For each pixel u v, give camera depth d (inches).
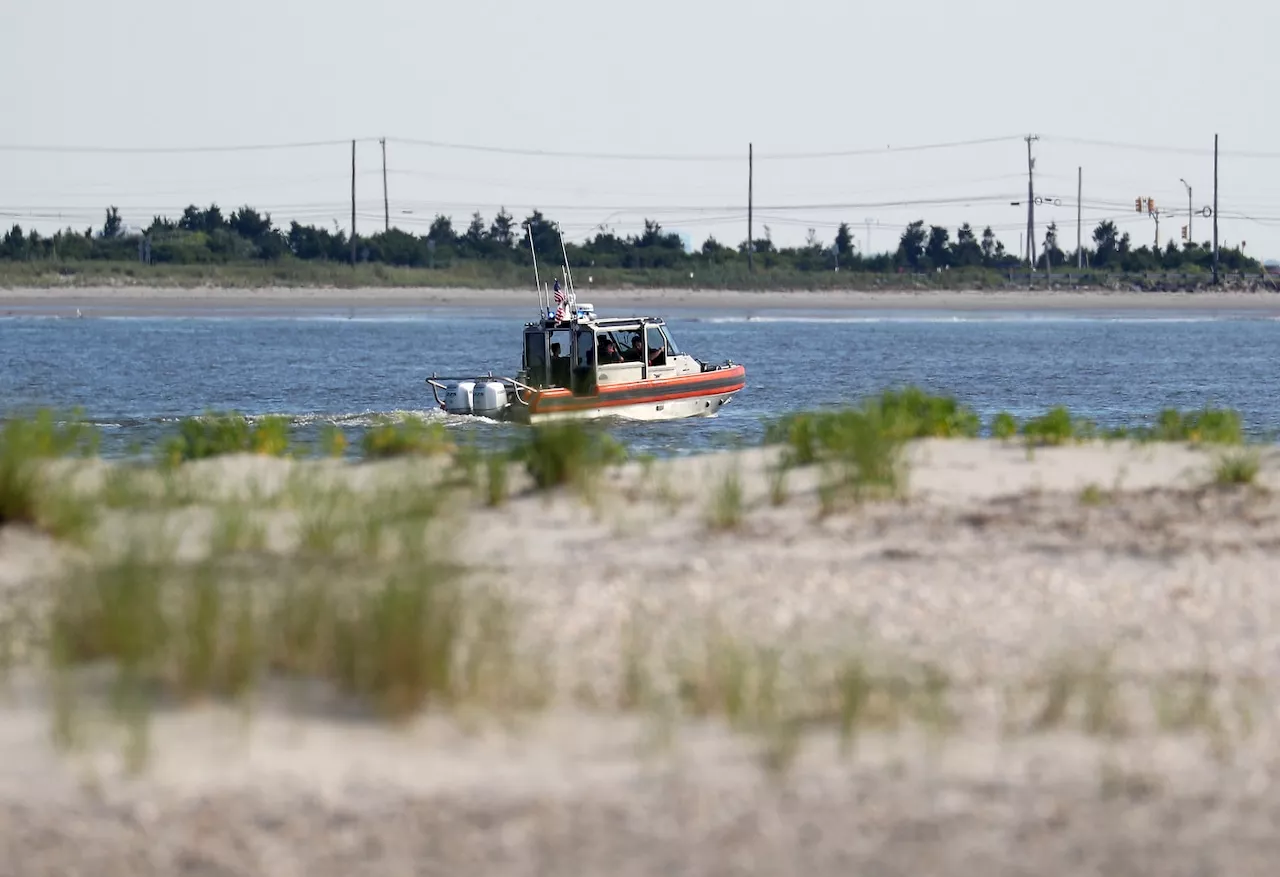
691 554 1758.1
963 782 982.4
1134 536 1840.6
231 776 984.3
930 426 2805.1
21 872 837.2
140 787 962.7
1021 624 1429.6
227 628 1264.8
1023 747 1060.5
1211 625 1429.6
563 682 1213.1
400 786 970.7
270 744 1048.8
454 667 1206.9
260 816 917.2
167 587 1445.6
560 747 1058.7
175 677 1176.2
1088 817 917.2
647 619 1429.6
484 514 2006.6
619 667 1259.8
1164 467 2409.0
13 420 2541.8
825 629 1406.3
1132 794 957.8
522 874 839.1
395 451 2613.2
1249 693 1198.3
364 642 1181.7
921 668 1262.3
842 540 1835.6
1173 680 1234.0
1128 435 2950.3
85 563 1640.0
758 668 1238.9
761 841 882.1
